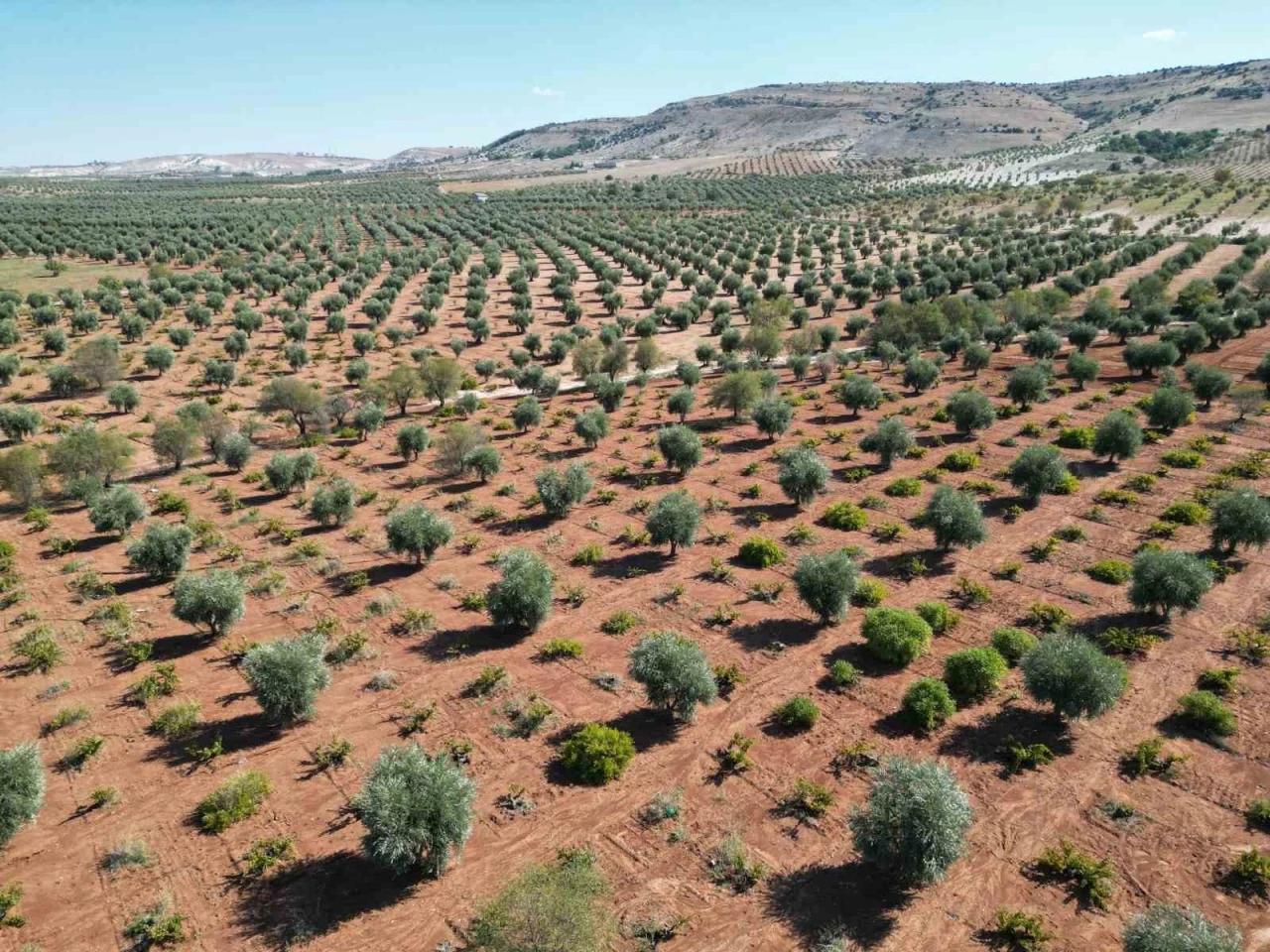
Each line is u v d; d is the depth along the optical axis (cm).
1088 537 4262
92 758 2700
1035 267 12088
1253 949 1953
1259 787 2486
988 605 3622
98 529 4359
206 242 14962
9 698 3028
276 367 8188
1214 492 4684
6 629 3503
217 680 3156
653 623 3538
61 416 6531
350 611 3669
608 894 2116
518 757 2686
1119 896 2109
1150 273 11925
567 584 3888
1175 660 3152
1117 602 3612
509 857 2269
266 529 4528
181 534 3938
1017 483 4681
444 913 2084
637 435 6238
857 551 4175
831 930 2003
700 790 2519
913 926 2025
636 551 4253
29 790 2355
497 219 19712
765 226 18325
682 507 4131
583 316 10925
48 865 2269
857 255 15162
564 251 16325
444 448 5450
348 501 4606
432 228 18475
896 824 2127
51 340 8200
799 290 11650
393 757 2392
